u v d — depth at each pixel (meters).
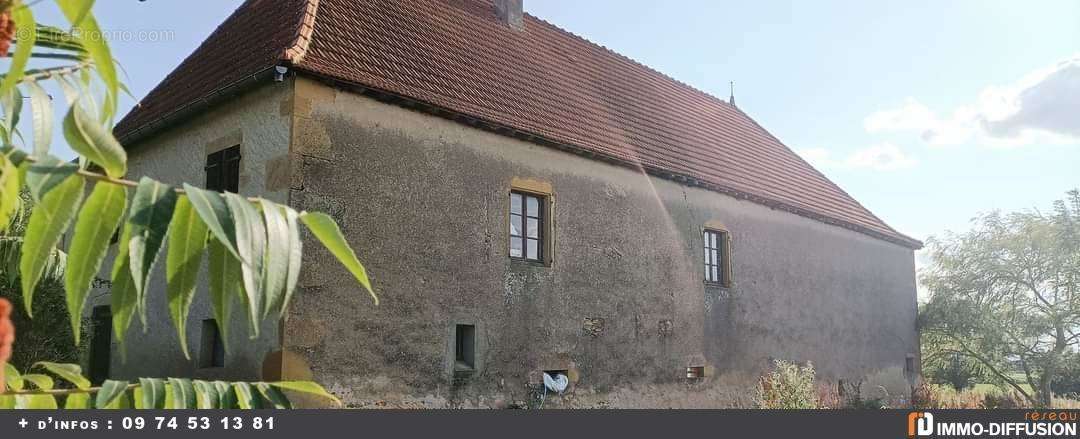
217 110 10.84
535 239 12.38
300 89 9.66
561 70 15.75
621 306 13.31
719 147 17.86
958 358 23.25
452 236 10.98
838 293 18.80
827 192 20.52
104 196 1.97
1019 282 22.16
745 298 15.97
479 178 11.50
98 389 2.41
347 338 9.60
